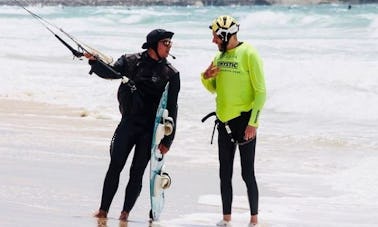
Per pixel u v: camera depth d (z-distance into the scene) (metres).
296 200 19.88
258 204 17.75
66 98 40.25
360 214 18.27
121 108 16.06
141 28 111.88
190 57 58.06
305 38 83.06
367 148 28.16
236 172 23.66
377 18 103.81
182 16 146.25
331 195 20.61
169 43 15.86
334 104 36.78
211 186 21.17
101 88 43.47
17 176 20.56
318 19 109.06
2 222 14.63
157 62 15.89
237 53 16.06
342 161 25.75
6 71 50.81
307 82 41.62
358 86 40.25
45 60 58.03
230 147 16.47
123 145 15.84
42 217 15.44
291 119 34.53
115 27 115.94
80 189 19.23
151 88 15.82
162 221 16.39
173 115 16.03
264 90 15.95
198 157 25.95
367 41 74.50
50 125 31.45
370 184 22.00
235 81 16.03
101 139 28.39
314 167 24.80
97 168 22.67
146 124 15.89
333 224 17.06
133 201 16.11
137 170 16.05
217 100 16.42
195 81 45.06
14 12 174.25
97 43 75.75
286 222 17.19
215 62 16.34
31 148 25.67
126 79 15.66
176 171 23.47
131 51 67.31
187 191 20.39
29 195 18.03
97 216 15.98
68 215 15.94
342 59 55.12
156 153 15.74
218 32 16.09
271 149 27.98
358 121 33.78
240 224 16.75
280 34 94.88
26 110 35.84
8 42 76.12
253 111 15.95
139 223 15.76
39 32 96.12
